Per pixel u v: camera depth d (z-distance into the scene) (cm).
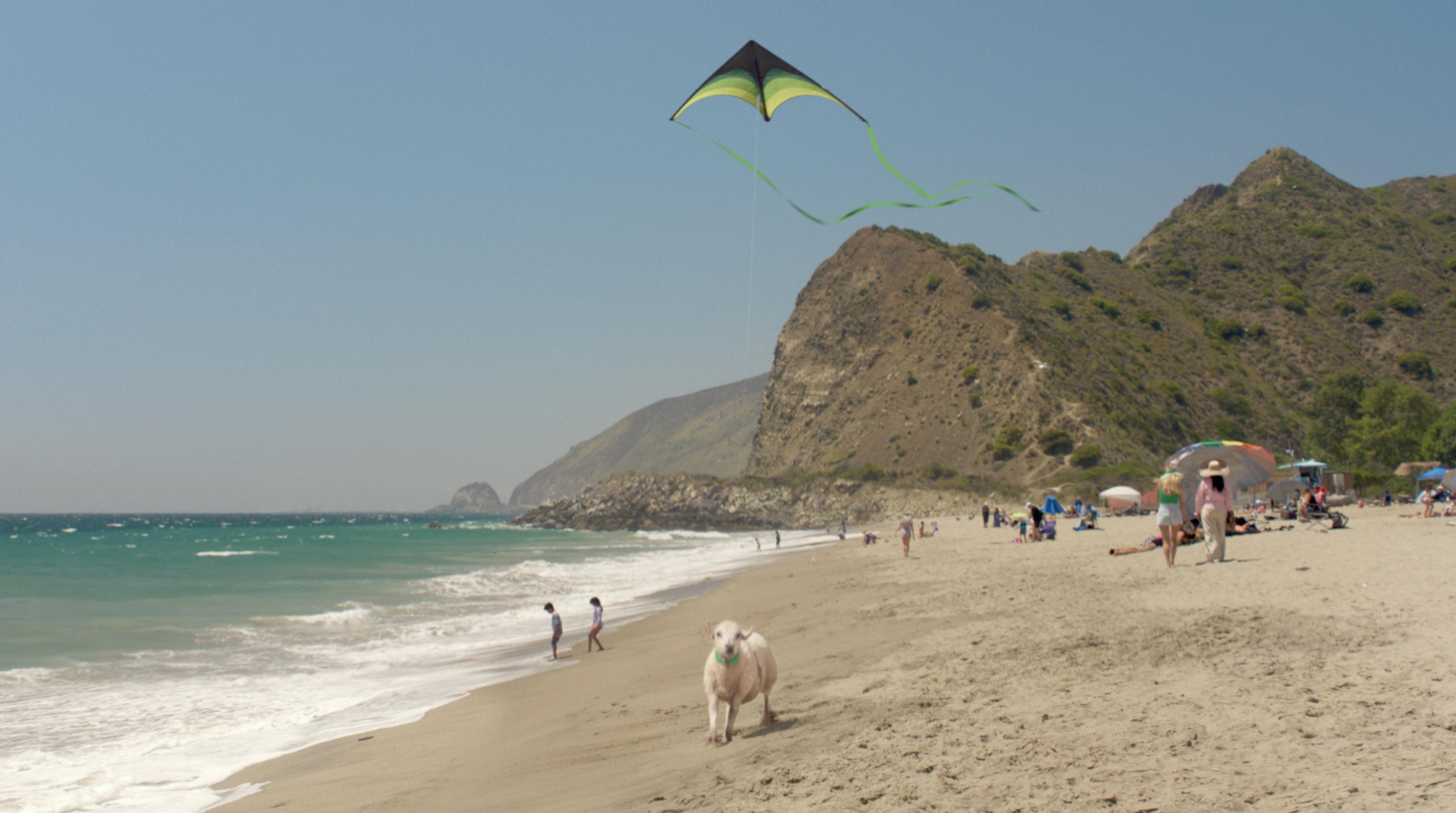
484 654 1700
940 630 1181
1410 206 14812
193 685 1441
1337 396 8338
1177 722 605
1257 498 3641
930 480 9712
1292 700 627
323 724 1156
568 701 1136
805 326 13862
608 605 2533
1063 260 13462
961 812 479
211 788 880
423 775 826
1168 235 14200
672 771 671
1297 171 15188
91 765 983
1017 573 1920
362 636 1978
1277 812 427
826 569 3069
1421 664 686
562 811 616
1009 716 677
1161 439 9394
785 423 13075
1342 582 1168
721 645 727
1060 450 9044
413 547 6800
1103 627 1030
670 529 10719
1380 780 454
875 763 594
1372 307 11756
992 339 10888
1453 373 10538
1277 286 12450
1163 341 11519
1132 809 454
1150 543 2142
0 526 16488
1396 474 5672
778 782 580
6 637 1992
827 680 946
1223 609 1040
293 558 5400
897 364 11938
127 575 3912
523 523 12825
